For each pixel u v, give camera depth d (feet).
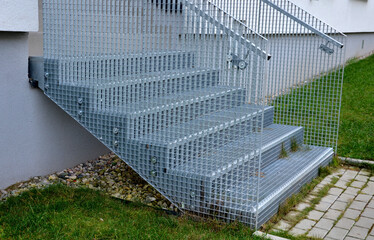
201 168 13.30
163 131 13.67
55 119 17.15
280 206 14.44
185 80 13.20
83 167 18.19
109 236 11.53
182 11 12.98
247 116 12.75
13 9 14.58
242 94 12.71
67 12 14.70
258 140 13.08
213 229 12.48
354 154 21.12
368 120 26.35
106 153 20.04
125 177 16.97
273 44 21.81
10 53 15.16
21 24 14.92
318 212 14.75
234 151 13.00
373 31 54.90
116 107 14.26
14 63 15.33
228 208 12.83
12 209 12.86
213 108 13.05
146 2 13.34
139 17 13.48
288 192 15.28
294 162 18.08
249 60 12.48
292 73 22.84
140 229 12.03
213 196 13.09
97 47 14.29
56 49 15.15
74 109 15.07
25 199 13.70
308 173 17.39
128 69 13.87
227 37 12.59
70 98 15.06
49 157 17.07
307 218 14.20
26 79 15.79
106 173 17.43
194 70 13.08
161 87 13.55
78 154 18.39
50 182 16.21
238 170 13.02
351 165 20.35
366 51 54.70
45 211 12.62
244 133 12.88
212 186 13.02
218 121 13.06
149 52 13.51
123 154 14.26
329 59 23.40
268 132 19.83
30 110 16.11
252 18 22.08
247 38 12.44
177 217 13.23
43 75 15.53
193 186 13.19
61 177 16.84
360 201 15.98
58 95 15.30
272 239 11.99
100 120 14.55
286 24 21.42
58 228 11.66
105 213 13.07
